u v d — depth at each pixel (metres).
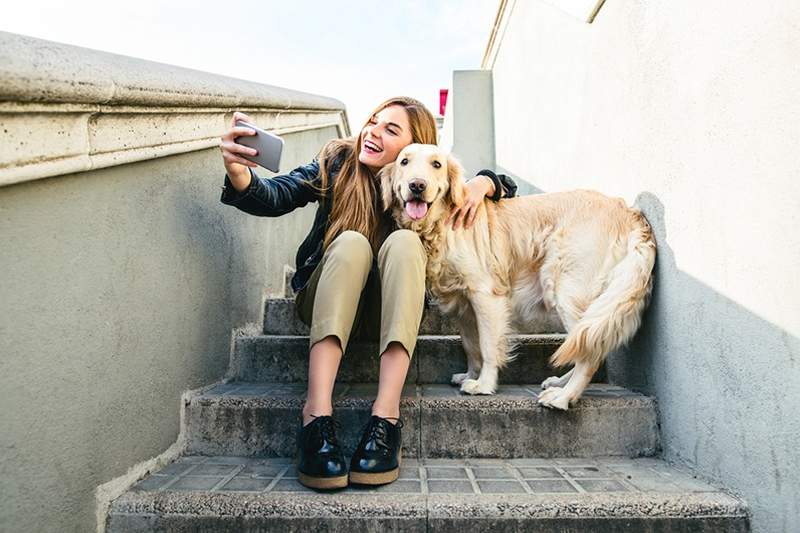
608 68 2.02
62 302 1.09
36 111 0.97
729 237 1.25
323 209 2.00
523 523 1.21
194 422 1.66
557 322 2.55
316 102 3.25
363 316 1.88
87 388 1.17
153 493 1.28
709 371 1.35
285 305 2.47
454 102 5.36
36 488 1.01
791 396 1.06
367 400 1.64
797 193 1.03
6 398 0.94
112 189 1.28
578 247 1.78
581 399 1.66
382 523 1.22
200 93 1.60
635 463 1.55
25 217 0.99
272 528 1.22
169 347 1.57
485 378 1.80
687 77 1.43
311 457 1.32
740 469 1.23
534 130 3.36
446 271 1.89
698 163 1.38
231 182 1.55
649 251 1.63
